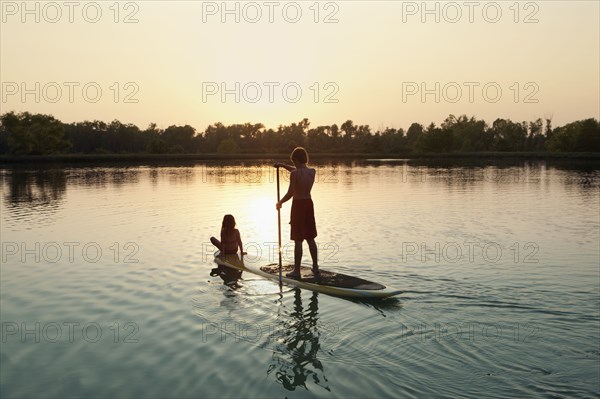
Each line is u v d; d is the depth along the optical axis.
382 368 4.98
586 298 6.99
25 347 5.64
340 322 6.30
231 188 26.55
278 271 8.77
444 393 4.48
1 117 85.94
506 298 7.02
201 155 86.81
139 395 4.54
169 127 135.50
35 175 40.81
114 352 5.48
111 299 7.35
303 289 7.86
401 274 8.43
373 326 6.10
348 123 140.50
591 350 5.28
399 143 118.56
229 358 5.29
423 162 65.69
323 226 13.40
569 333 5.74
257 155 91.81
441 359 5.14
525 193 22.39
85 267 9.25
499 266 8.88
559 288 7.48
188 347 5.59
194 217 15.45
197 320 6.45
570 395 4.41
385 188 25.39
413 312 6.54
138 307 6.98
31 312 6.83
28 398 4.50
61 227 13.77
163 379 4.84
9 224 14.38
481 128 106.50
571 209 16.75
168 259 9.85
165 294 7.58
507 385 4.59
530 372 4.83
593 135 80.88
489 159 73.56
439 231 12.56
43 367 5.14
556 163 59.38
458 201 19.25
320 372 4.93
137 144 131.12
